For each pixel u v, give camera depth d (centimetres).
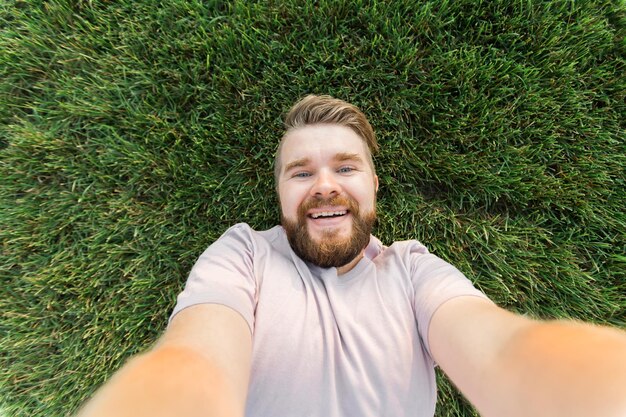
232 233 104
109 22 138
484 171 140
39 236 139
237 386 63
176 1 136
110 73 140
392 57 138
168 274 141
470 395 67
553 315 141
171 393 48
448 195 146
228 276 84
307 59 137
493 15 137
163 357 55
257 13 136
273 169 140
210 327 69
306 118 103
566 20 139
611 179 141
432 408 90
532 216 145
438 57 137
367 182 101
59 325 140
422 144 142
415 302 91
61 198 140
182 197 141
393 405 83
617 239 142
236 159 141
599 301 141
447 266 96
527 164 141
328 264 96
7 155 140
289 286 90
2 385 138
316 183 95
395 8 136
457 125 139
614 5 137
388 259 104
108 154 139
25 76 142
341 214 97
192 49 137
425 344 86
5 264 139
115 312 139
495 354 63
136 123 138
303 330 85
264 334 83
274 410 81
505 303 142
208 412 48
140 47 139
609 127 141
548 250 143
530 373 54
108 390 49
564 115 140
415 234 143
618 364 49
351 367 83
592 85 140
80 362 138
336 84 140
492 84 139
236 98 139
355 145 101
